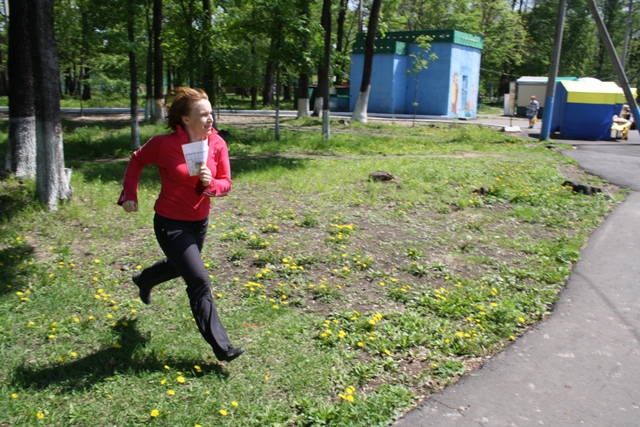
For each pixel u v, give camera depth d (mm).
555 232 7082
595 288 5246
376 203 8047
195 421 3109
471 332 4285
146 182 9102
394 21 34969
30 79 8656
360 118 24125
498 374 3762
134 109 13695
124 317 4312
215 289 4945
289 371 3662
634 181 10625
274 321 4352
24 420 3059
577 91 19734
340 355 3895
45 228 6551
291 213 7379
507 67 54906
